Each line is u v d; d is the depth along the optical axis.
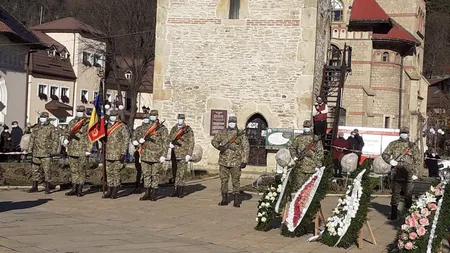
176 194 15.09
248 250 9.22
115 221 11.11
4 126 26.39
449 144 49.72
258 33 21.58
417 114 37.50
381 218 13.05
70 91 45.72
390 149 12.88
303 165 12.88
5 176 17.73
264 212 10.80
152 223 11.09
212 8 22.02
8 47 36.00
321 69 23.31
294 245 9.73
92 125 14.10
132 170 20.12
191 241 9.65
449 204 8.84
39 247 8.34
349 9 35.03
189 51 22.19
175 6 22.31
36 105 41.03
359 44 35.19
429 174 23.39
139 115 50.59
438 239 8.75
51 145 14.77
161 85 22.39
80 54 46.62
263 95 21.48
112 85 50.12
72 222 10.70
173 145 15.05
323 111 20.67
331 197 16.17
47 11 61.38
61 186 15.75
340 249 9.58
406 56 37.81
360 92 35.06
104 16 43.72
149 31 42.81
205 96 22.02
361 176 9.80
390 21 34.84
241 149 13.77
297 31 21.20
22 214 11.30
